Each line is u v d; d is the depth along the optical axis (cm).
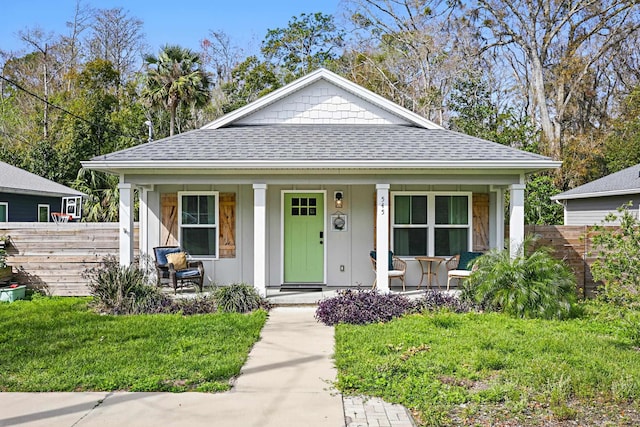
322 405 452
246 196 1123
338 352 605
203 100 2808
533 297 797
